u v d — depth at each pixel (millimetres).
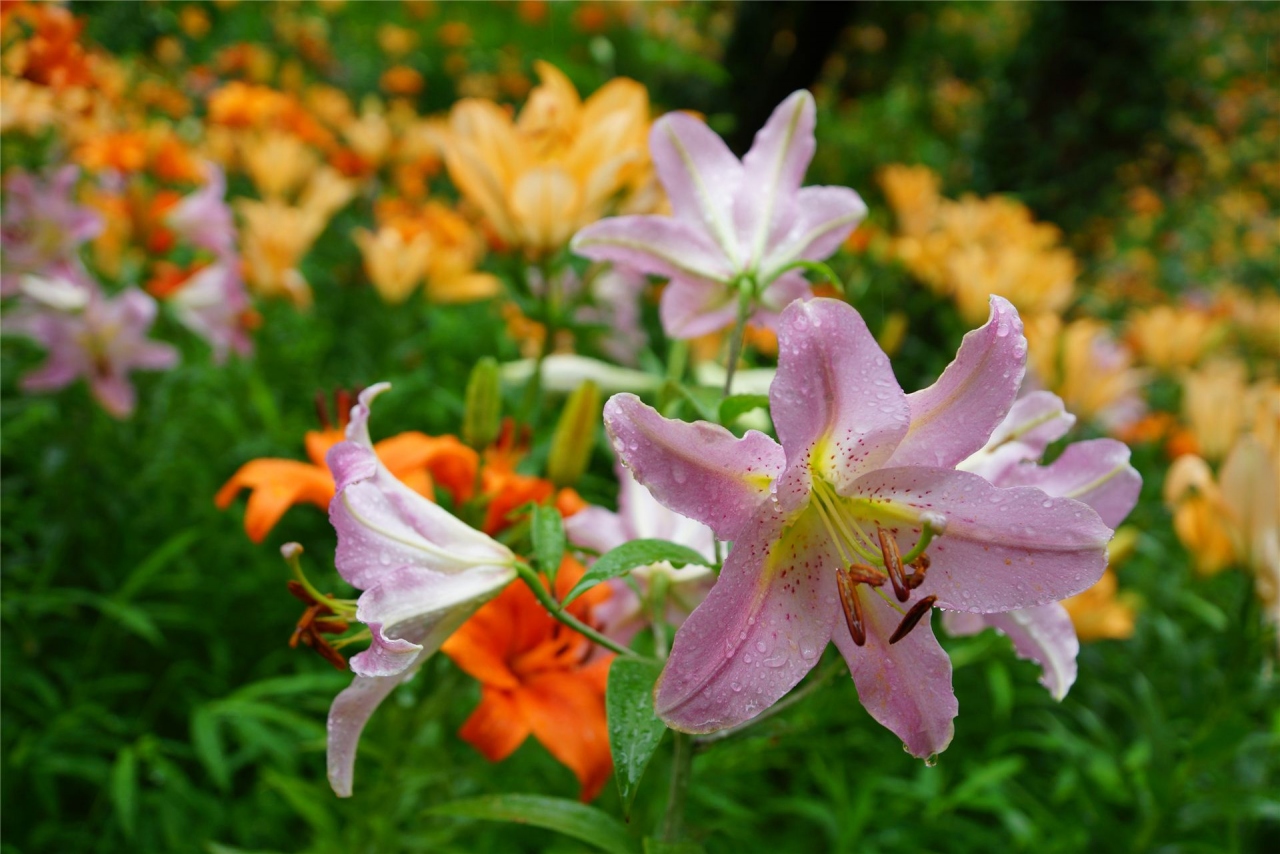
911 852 1167
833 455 469
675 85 3561
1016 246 1855
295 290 1612
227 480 1401
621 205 1022
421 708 723
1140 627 1527
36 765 1027
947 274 1916
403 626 521
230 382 1562
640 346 1495
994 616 582
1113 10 3508
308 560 1348
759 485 459
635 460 440
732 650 455
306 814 792
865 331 449
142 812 1064
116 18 2486
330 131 2584
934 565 476
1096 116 3557
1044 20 3613
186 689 1178
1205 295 3355
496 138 876
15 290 1245
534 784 1017
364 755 790
